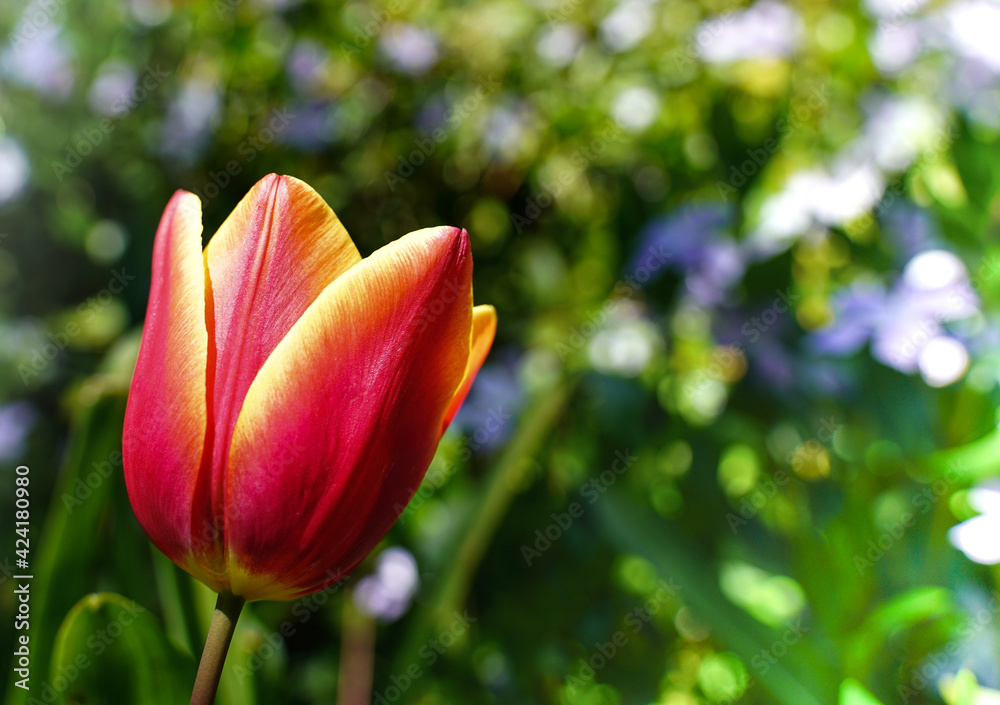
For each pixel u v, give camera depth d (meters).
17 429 0.57
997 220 0.47
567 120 0.70
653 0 0.71
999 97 0.53
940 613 0.33
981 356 0.43
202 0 0.66
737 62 0.69
